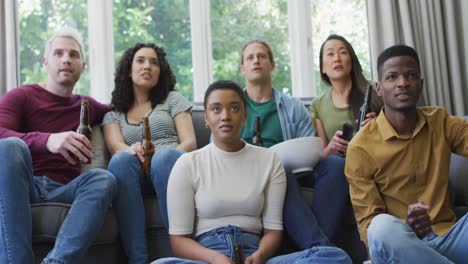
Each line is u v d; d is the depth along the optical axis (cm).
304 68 343
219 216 182
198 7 336
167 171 196
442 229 174
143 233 193
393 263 144
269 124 247
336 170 203
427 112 189
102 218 179
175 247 177
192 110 278
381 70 183
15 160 172
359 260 205
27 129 225
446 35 330
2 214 165
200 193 183
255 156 191
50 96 231
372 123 190
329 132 256
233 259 169
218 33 340
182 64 336
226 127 184
